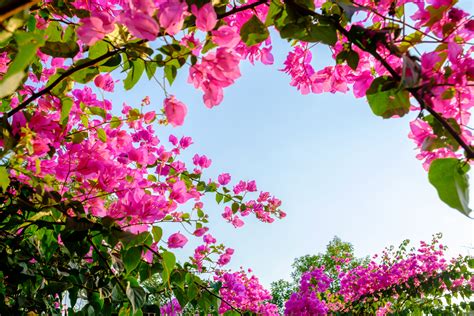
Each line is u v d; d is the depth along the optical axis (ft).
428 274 29.32
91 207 8.36
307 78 7.57
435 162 4.42
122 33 5.65
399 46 5.52
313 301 16.70
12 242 9.35
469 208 4.25
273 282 103.55
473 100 5.21
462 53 4.97
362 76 6.23
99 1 7.29
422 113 4.90
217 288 10.75
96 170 7.67
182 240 8.16
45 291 10.11
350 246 97.35
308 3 5.70
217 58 5.24
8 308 9.78
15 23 3.23
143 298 8.09
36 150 6.22
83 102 8.78
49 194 7.14
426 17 5.37
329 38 5.50
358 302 29.76
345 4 5.26
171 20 4.58
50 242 9.50
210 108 5.35
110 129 9.62
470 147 4.80
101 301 8.99
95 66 6.46
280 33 5.63
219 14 6.00
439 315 28.55
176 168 14.11
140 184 9.69
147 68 6.10
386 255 33.22
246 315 17.93
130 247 7.10
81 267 9.93
